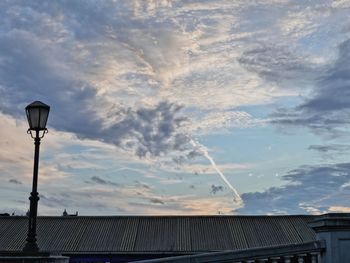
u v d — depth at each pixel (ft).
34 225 32.48
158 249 101.14
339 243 26.84
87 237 105.81
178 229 109.91
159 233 108.37
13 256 30.81
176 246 102.42
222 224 111.75
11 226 110.11
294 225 109.91
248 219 113.70
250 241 104.01
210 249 101.19
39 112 33.60
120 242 104.06
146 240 105.19
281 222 111.65
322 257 27.07
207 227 110.52
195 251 100.42
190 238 105.81
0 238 104.06
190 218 115.03
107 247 101.81
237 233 107.45
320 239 27.55
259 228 109.50
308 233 105.50
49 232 107.45
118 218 115.44
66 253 99.45
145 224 112.37
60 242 103.09
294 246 26.58
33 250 31.83
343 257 26.55
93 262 99.71
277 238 104.68
